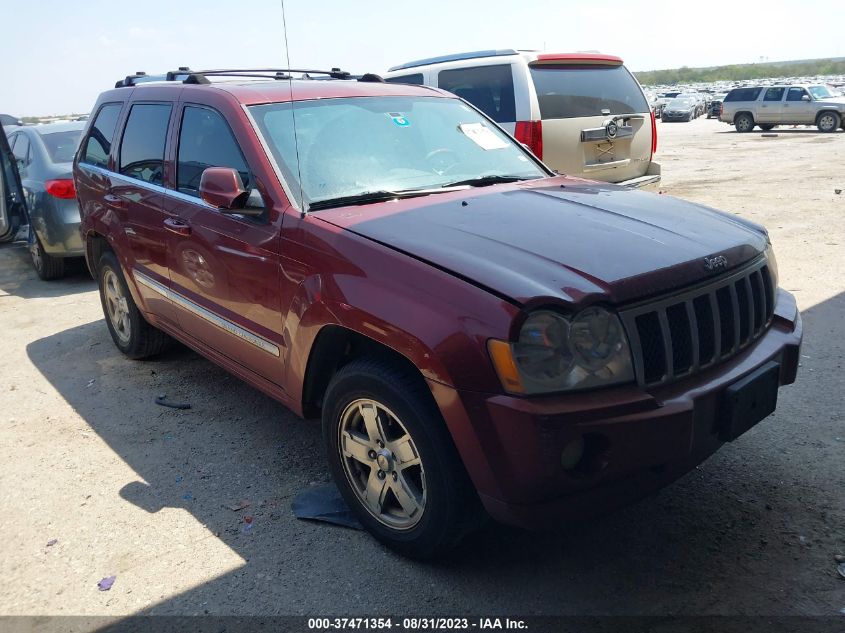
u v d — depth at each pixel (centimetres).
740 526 311
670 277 265
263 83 419
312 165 357
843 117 2606
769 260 323
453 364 251
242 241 353
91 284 821
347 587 288
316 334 308
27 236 846
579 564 295
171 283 433
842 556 287
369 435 302
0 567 311
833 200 1080
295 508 343
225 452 404
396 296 272
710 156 1923
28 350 598
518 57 704
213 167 362
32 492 371
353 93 414
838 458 358
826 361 474
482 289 253
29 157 844
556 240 286
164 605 283
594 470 246
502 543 311
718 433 270
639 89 796
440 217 315
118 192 485
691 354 267
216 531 330
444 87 769
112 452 410
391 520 303
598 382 247
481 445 250
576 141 711
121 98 521
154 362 552
